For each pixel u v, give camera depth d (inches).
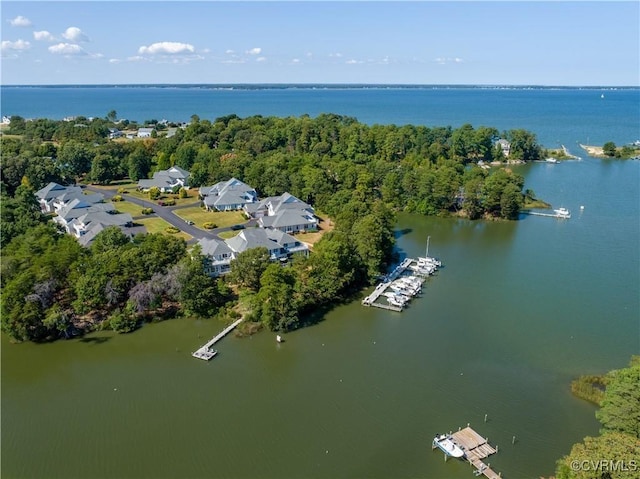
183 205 5064.0
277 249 3422.7
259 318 2741.1
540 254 3828.7
